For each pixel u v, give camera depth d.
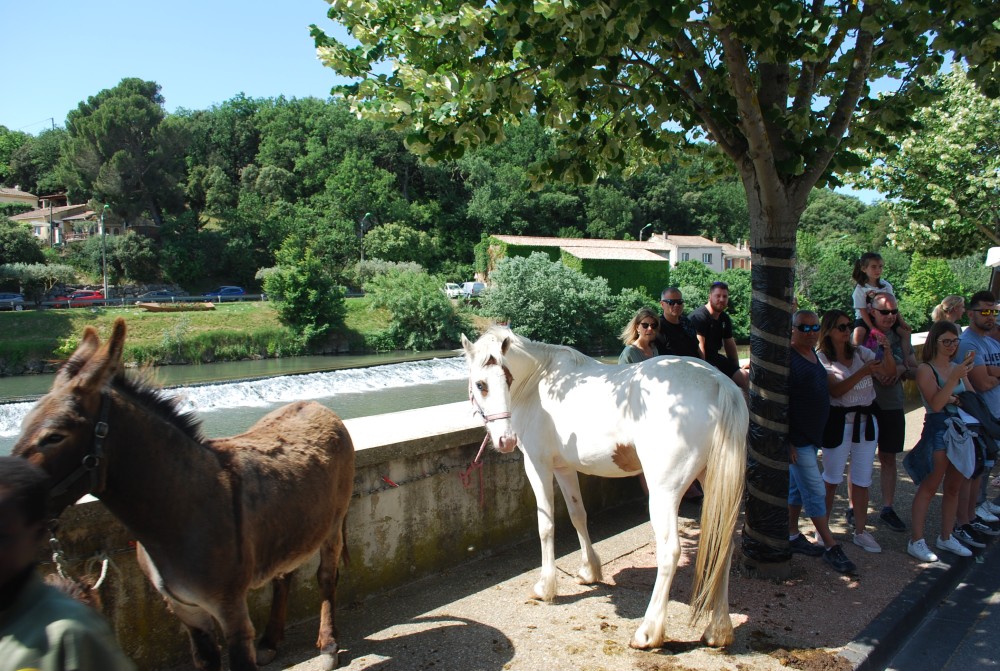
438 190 96.81
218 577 2.82
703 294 54.41
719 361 6.84
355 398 22.89
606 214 93.94
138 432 2.69
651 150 6.13
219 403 20.55
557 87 5.49
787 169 4.37
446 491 5.08
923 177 12.05
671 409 3.77
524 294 46.97
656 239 81.62
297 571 4.22
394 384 25.97
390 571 4.72
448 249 90.00
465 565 5.21
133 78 92.88
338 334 44.03
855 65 4.76
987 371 5.81
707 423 3.70
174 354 37.47
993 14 4.36
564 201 94.88
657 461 3.79
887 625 3.98
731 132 4.76
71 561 3.28
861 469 5.29
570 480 4.66
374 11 4.96
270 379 23.17
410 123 5.00
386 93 5.01
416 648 3.83
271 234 78.25
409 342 45.41
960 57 5.03
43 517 1.61
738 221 101.94
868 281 6.78
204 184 91.12
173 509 2.74
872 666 3.64
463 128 4.76
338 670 3.61
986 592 4.76
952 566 4.97
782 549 4.68
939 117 11.78
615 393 4.14
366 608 4.44
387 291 46.66
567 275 47.56
